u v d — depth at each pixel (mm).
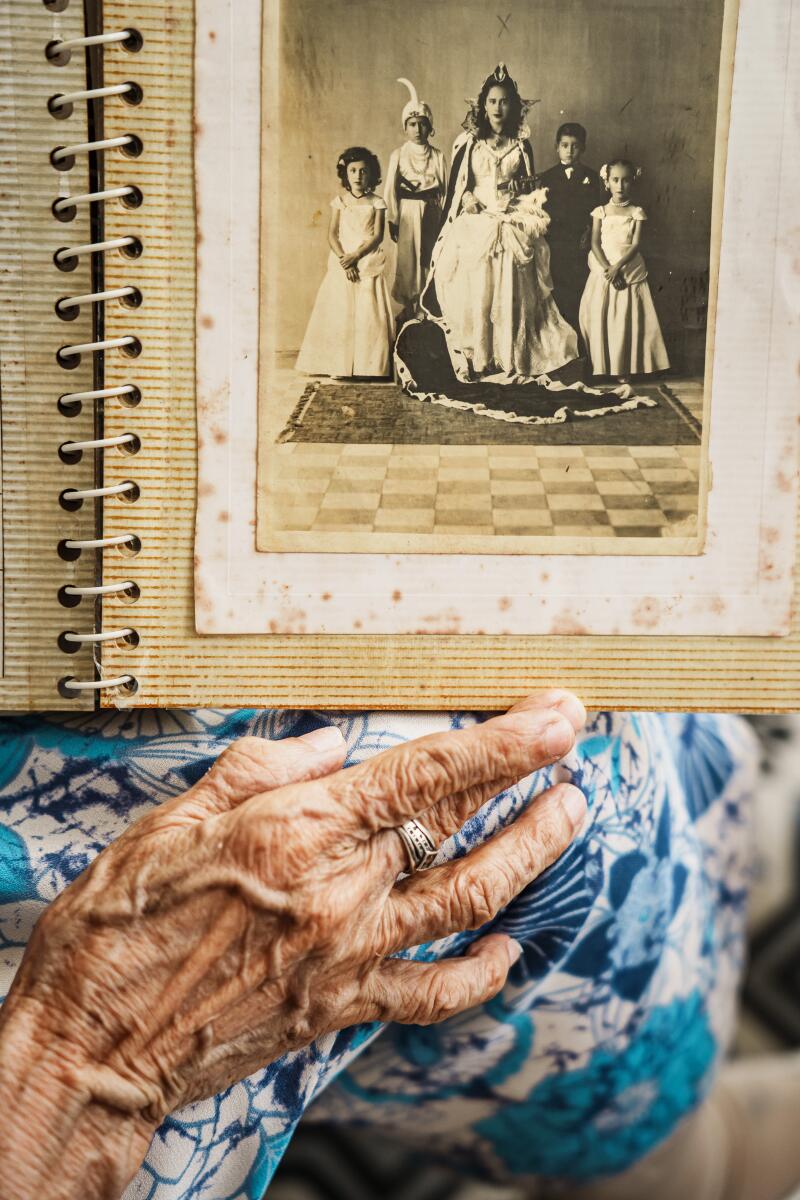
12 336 472
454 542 496
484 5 466
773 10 473
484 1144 705
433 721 514
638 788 560
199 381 481
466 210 477
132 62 462
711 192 483
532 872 487
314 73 466
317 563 494
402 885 478
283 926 432
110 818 494
